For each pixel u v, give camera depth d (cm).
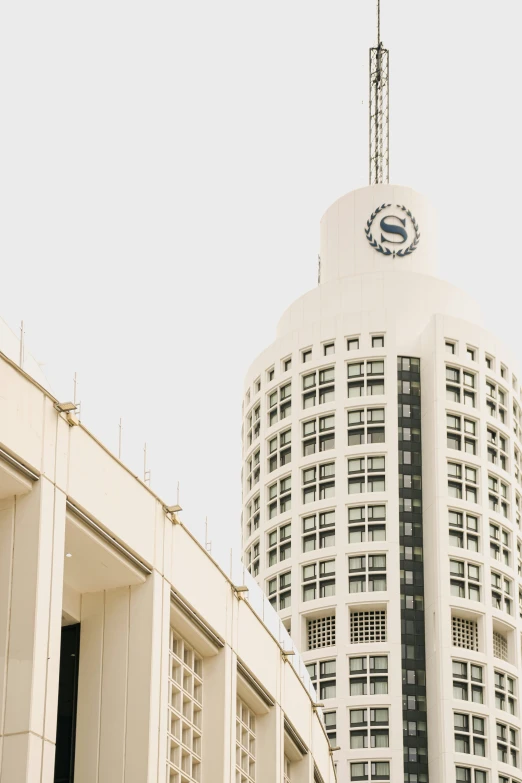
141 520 5362
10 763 4322
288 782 7725
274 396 15288
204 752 6050
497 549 14312
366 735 13438
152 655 5272
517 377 15238
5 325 4659
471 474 14425
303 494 14612
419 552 14162
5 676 4422
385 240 15588
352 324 14988
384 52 17025
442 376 14638
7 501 4628
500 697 13712
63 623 5434
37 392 4681
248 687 6619
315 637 14038
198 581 5925
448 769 13138
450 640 13662
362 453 14450
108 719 5197
